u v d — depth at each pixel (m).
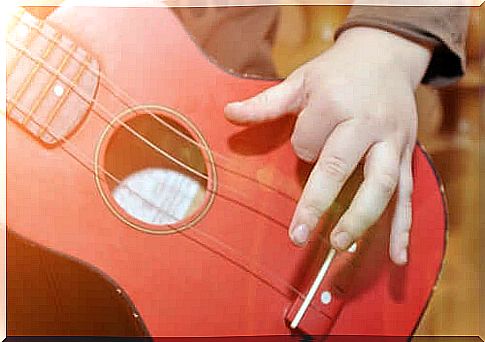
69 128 0.85
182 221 0.87
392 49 0.89
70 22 0.85
